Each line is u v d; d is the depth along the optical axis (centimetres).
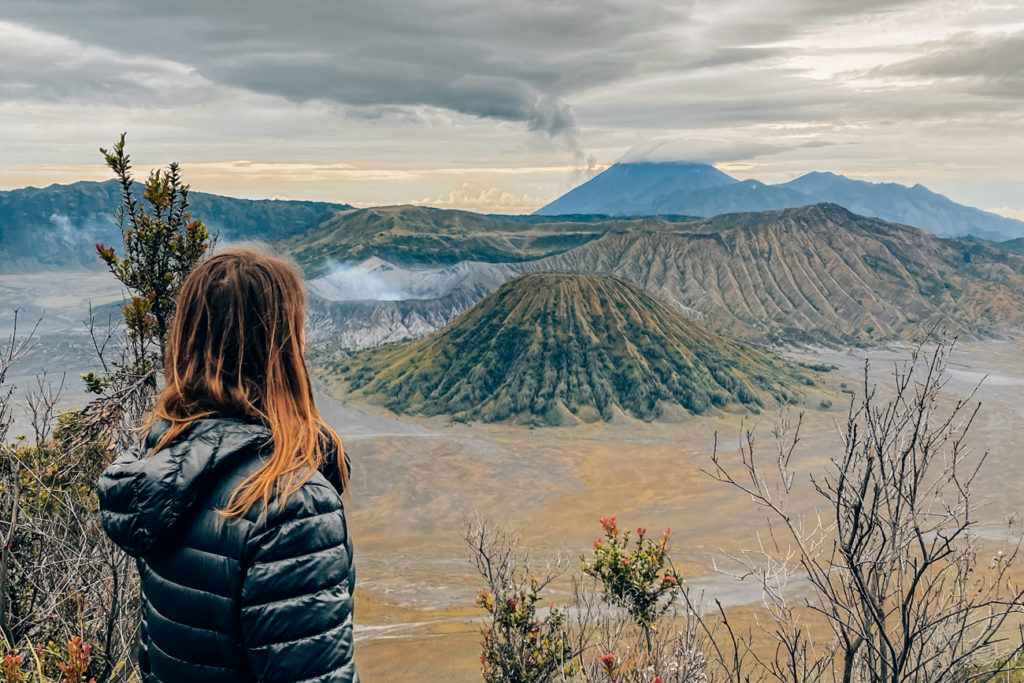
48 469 561
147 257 716
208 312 181
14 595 484
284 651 153
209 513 163
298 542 159
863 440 338
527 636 799
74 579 514
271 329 182
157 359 718
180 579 163
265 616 153
